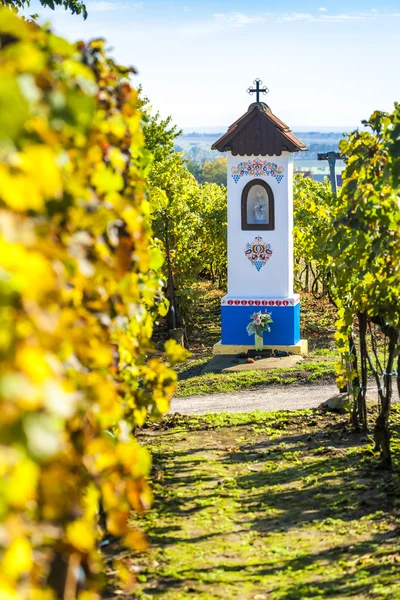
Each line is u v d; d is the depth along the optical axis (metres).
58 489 2.24
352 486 9.29
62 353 2.63
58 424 1.83
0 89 2.03
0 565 1.85
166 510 8.59
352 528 7.75
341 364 12.80
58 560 2.75
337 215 10.65
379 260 9.13
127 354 5.12
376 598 5.75
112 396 3.20
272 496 9.22
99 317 3.70
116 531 3.24
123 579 3.71
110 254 3.99
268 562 6.92
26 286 1.84
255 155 22.94
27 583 2.13
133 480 3.42
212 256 35.12
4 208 2.03
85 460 3.02
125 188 5.25
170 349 5.36
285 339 23.20
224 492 9.41
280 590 6.19
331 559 6.92
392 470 9.87
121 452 3.26
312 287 33.47
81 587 2.87
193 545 7.39
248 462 11.11
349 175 9.59
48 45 3.24
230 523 8.16
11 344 1.82
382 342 21.75
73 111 2.56
